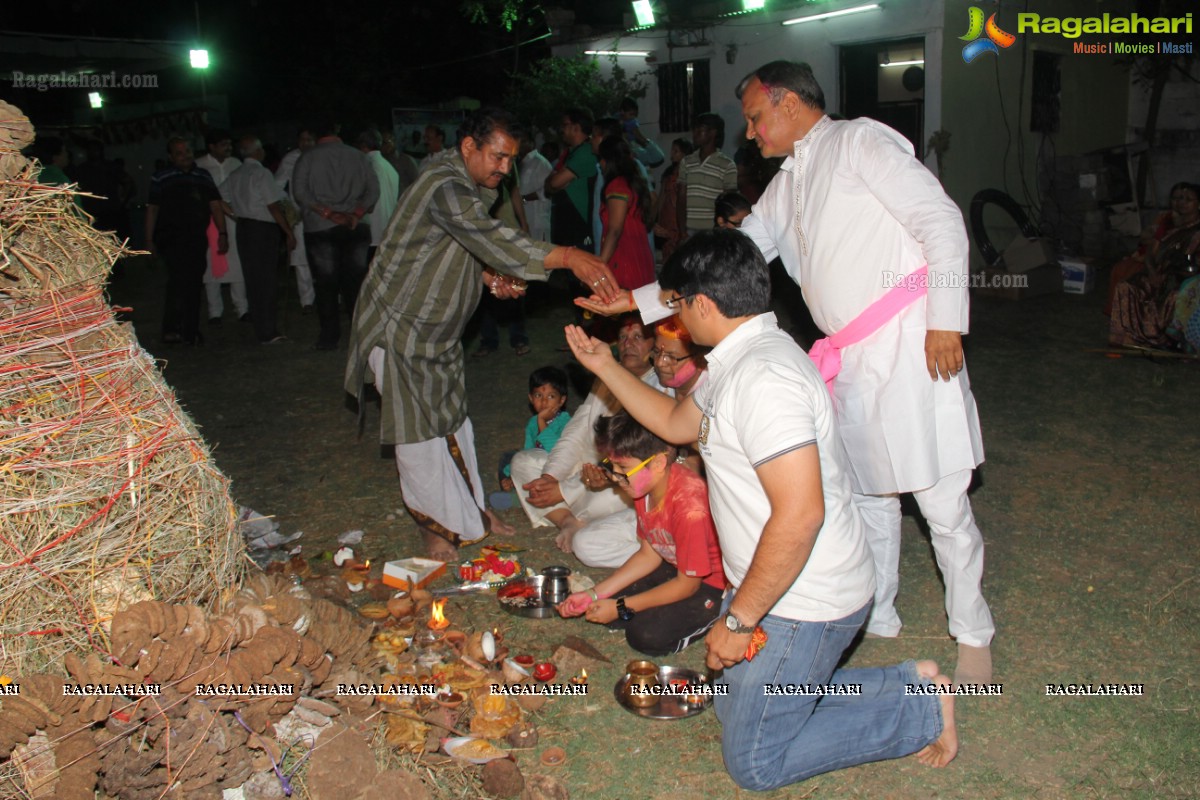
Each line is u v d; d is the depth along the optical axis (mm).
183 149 8742
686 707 3117
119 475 2535
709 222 8234
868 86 11945
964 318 2943
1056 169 12945
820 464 2381
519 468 4746
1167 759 2812
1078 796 2688
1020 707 3104
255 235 8875
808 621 2457
